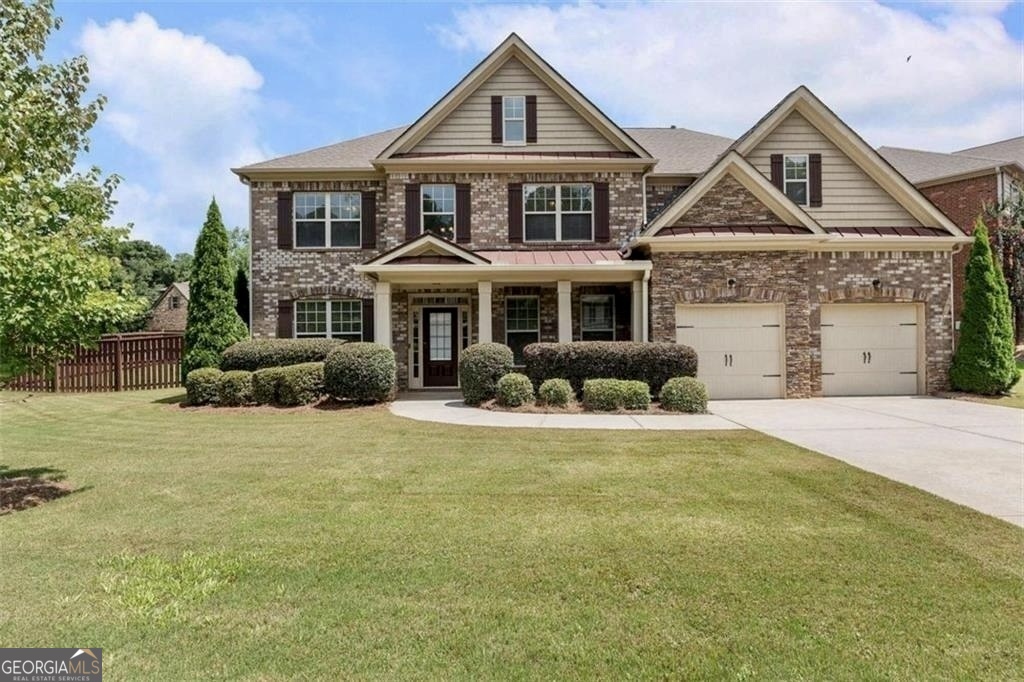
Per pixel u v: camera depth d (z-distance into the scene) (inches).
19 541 193.9
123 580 162.1
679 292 576.4
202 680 117.1
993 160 892.0
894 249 604.7
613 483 263.6
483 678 117.6
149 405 562.6
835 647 128.6
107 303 257.3
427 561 175.6
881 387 605.3
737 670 120.3
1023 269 810.8
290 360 584.7
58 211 255.4
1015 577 163.5
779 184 635.5
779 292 579.5
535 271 566.6
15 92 260.7
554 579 162.7
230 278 659.4
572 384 527.5
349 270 690.2
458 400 571.5
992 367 573.6
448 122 679.1
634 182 676.1
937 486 255.9
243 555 180.7
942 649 128.0
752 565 171.9
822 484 259.4
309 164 693.3
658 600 150.4
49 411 530.0
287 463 308.3
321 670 120.2
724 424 423.2
